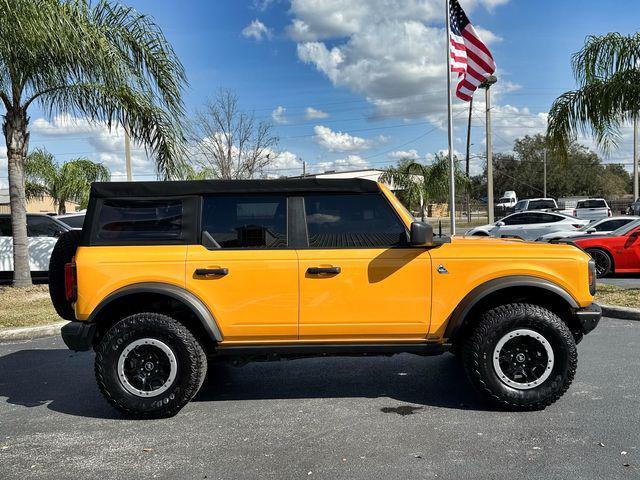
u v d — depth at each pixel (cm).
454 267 444
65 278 448
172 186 457
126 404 441
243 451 382
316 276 441
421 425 421
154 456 378
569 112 1038
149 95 1027
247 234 452
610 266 1189
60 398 514
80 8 890
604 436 391
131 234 452
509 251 449
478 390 447
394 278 442
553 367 435
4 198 4719
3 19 773
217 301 442
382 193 454
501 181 7394
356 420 436
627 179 8612
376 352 455
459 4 1350
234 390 521
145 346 443
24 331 773
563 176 6625
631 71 962
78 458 378
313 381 545
